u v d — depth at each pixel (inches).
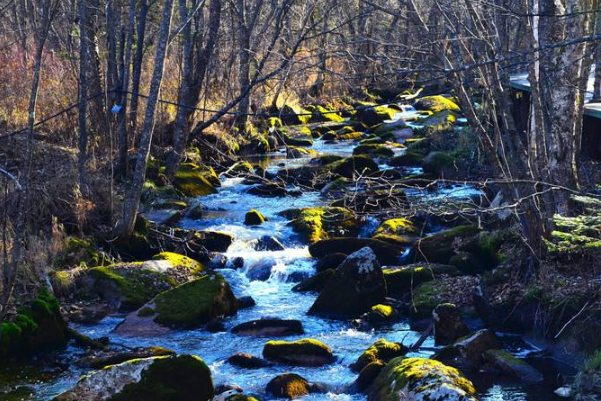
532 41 428.8
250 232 679.7
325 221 688.4
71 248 564.1
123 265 551.5
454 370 351.9
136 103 802.2
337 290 507.8
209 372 349.4
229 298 510.0
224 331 475.8
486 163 866.8
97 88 790.5
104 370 340.8
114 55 793.6
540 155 456.8
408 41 518.3
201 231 647.1
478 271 541.6
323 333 469.4
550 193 460.4
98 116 792.3
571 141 462.3
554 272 455.5
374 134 1241.4
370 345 440.5
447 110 1289.4
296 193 831.7
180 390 341.1
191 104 843.4
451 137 1048.8
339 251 608.4
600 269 439.2
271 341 426.6
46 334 434.0
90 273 537.3
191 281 511.5
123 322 479.5
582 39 272.7
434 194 778.8
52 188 604.7
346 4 756.0
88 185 635.5
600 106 706.8
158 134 945.5
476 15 410.9
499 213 600.4
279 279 587.5
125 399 334.3
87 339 447.8
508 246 545.0
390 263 597.0
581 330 408.5
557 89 460.4
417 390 334.3
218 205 782.5
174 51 1122.7
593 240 393.7
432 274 519.5
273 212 751.7
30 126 344.2
